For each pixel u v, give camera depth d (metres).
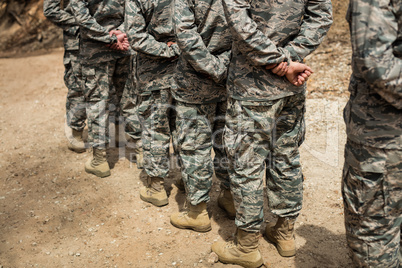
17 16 9.65
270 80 2.13
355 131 1.83
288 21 2.10
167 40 2.88
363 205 1.86
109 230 2.99
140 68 2.99
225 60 2.49
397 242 1.91
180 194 3.43
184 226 2.93
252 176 2.28
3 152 4.38
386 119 1.75
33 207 3.33
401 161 1.75
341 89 5.06
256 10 2.09
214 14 2.39
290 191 2.44
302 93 2.28
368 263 1.94
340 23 6.68
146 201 3.32
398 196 1.81
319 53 6.17
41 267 2.63
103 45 3.55
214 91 2.60
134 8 2.73
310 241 2.72
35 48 9.45
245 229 2.38
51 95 6.19
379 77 1.62
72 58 4.04
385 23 1.60
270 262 2.55
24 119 5.29
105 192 3.51
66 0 3.93
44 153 4.32
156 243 2.82
